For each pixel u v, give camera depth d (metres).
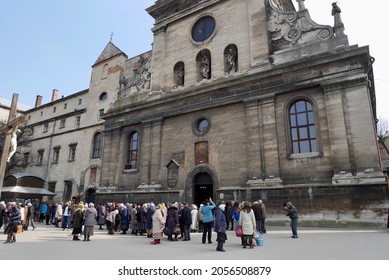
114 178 27.17
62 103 43.16
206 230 12.09
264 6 22.83
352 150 16.52
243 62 22.84
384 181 15.22
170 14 29.81
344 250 8.89
